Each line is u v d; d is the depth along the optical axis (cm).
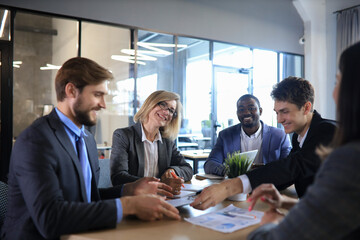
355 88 63
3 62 388
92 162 137
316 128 149
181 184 159
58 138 112
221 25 555
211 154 268
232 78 587
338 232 58
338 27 579
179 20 510
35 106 434
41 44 430
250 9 589
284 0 631
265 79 627
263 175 139
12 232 104
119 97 477
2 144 389
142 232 100
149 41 493
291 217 64
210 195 126
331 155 64
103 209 101
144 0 477
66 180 110
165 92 214
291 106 154
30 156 100
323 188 60
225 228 104
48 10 407
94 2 438
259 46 605
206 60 552
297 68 671
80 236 95
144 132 215
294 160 143
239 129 280
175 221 112
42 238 102
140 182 143
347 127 65
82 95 116
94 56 450
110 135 477
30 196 97
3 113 390
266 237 71
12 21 390
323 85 610
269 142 265
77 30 434
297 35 655
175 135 227
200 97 550
